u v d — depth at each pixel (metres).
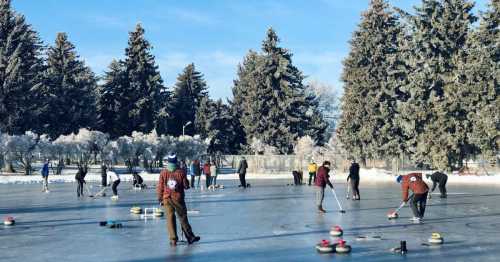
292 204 24.72
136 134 64.75
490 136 54.06
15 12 70.62
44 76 73.12
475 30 56.12
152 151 62.28
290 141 78.38
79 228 16.67
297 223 17.64
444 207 23.00
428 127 57.84
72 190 35.72
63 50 79.62
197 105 100.94
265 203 25.31
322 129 87.19
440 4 59.81
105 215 20.33
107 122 84.38
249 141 81.06
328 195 30.52
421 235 14.84
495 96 55.03
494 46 55.69
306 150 67.25
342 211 20.97
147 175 55.69
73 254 12.30
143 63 82.69
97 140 58.03
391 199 27.30
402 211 21.25
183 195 13.46
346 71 68.31
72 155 57.16
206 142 70.31
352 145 67.12
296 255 11.94
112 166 60.75
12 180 48.00
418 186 17.77
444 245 13.13
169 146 64.88
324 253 12.09
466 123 56.09
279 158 66.75
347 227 16.58
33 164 72.50
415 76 59.59
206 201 26.64
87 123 77.94
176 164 13.46
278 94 80.06
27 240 14.37
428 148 58.00
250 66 99.12
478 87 54.91
